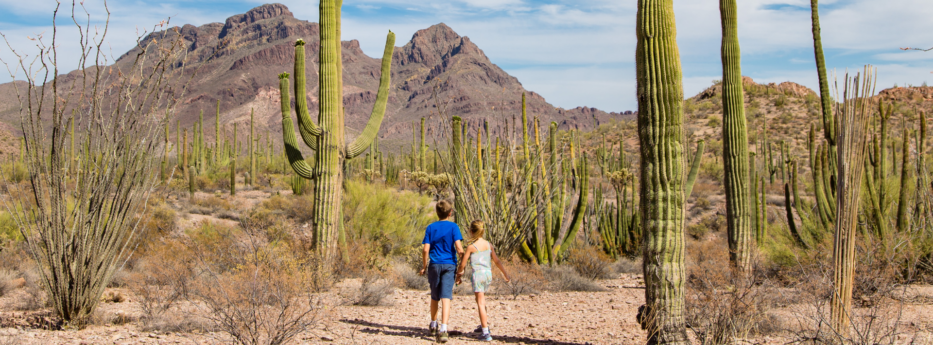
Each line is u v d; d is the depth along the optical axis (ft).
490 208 38.34
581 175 44.91
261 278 20.17
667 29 15.47
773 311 21.29
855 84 16.83
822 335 16.08
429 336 19.83
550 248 41.19
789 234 36.68
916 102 150.41
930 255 29.32
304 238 35.55
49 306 19.79
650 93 15.62
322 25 34.04
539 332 21.63
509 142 39.60
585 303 30.22
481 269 20.03
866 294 22.41
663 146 15.53
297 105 33.76
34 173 18.63
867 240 27.07
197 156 138.31
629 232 55.88
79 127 19.15
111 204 20.11
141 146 20.20
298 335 17.99
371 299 27.04
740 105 31.42
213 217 67.87
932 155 45.98
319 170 33.27
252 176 130.21
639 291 36.35
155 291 22.04
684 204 15.79
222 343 16.26
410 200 54.03
